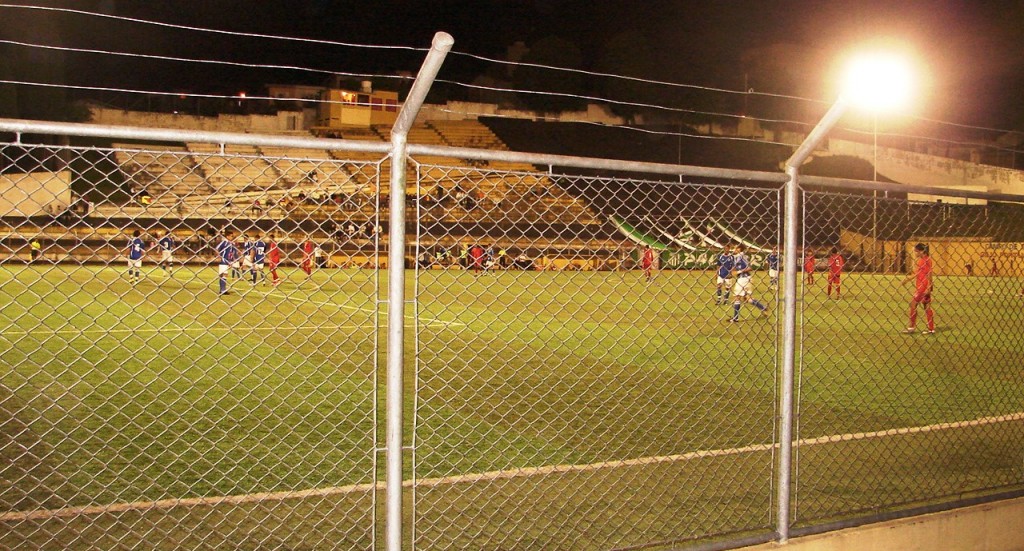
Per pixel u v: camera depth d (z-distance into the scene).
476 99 61.16
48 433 5.88
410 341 11.34
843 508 4.48
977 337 13.37
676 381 8.58
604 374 8.95
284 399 7.16
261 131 51.19
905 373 9.48
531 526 4.12
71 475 4.92
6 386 7.41
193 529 3.98
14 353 9.25
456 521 4.16
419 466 5.27
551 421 6.64
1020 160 45.22
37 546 3.72
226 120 49.69
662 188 23.88
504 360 9.79
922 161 42.00
